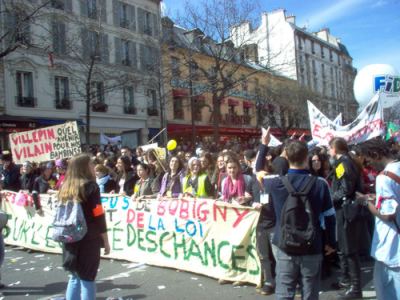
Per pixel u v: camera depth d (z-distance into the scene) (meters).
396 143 7.38
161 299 4.89
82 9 26.52
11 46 17.97
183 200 6.02
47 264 6.64
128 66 29.81
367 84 8.96
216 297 4.89
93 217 3.95
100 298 5.00
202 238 5.76
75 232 3.83
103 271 6.14
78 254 3.92
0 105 22.23
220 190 6.80
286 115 38.31
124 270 6.13
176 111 34.25
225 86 24.47
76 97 25.72
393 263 3.27
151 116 31.66
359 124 7.92
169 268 6.15
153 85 28.03
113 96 28.75
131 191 7.90
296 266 3.39
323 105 40.91
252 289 5.16
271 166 5.21
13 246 7.97
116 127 28.94
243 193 5.57
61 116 25.31
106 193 7.33
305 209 3.29
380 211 3.28
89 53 24.23
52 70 24.91
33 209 7.58
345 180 4.54
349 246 4.56
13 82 22.97
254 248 5.23
